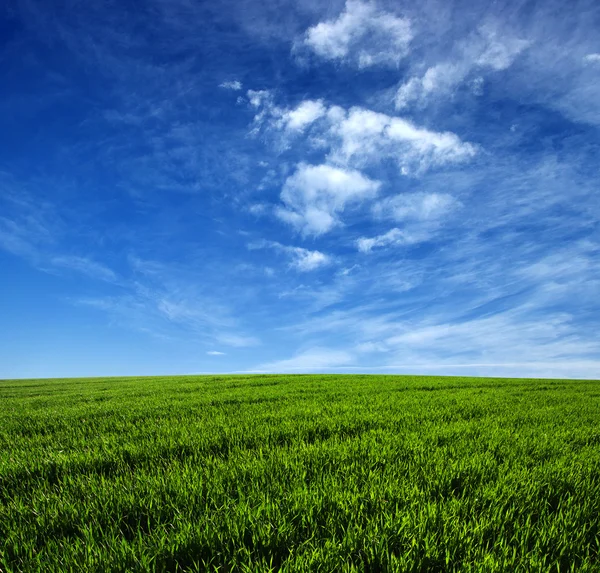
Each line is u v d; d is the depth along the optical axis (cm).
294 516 331
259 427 692
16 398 1567
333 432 666
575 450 575
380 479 419
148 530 328
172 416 884
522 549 283
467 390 1406
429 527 312
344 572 257
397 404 999
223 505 348
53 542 298
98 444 625
